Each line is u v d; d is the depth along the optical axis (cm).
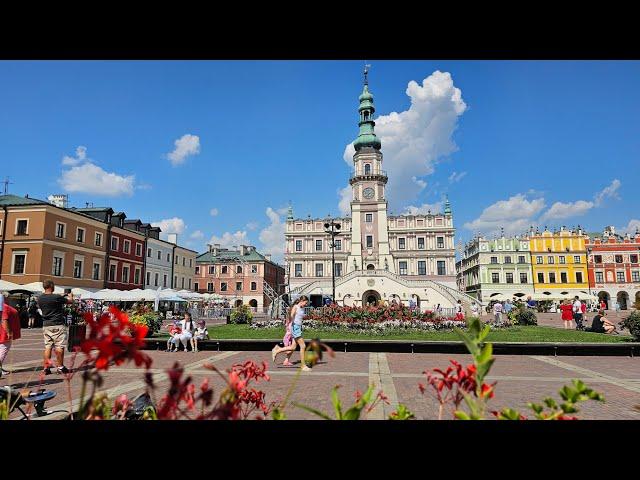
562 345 1330
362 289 5147
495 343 1360
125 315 190
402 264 6944
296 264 7169
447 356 1298
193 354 1391
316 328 2145
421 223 7062
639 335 1642
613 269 7069
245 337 1831
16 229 3725
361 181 6894
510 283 7188
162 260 5853
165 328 2683
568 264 7156
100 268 4475
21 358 1229
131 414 256
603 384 866
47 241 3725
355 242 6638
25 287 2895
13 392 489
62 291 3186
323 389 800
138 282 5231
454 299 4831
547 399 214
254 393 322
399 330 2038
